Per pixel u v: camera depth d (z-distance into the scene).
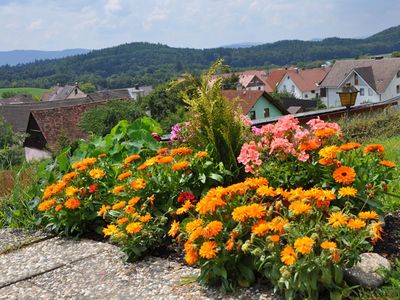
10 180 5.79
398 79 56.56
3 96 112.62
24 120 54.72
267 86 80.69
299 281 2.48
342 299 2.55
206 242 2.75
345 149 3.39
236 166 4.21
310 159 3.54
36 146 32.62
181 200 3.55
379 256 2.90
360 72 57.19
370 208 3.39
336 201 3.38
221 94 4.39
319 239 2.60
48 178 4.96
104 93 69.88
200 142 4.38
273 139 3.78
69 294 3.08
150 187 3.85
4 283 3.35
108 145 4.98
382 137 9.41
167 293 2.92
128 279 3.19
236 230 2.77
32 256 3.84
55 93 93.50
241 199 3.17
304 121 10.53
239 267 2.86
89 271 3.40
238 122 4.35
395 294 2.52
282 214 3.03
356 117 10.57
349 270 2.72
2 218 4.94
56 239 4.21
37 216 4.70
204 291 2.88
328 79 62.00
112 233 3.44
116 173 4.47
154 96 34.88
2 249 4.09
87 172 4.31
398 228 3.47
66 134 30.34
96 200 4.20
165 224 3.76
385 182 3.47
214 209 2.90
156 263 3.38
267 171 3.64
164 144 5.16
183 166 3.75
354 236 2.65
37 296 3.10
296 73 80.44
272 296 2.71
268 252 2.73
